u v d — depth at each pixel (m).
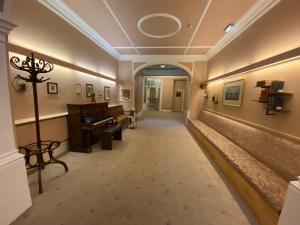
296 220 1.10
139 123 7.26
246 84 3.23
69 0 2.81
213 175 2.67
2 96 1.47
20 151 2.33
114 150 3.74
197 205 1.93
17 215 1.63
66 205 1.86
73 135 3.50
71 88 3.57
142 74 10.87
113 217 1.70
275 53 2.39
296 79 1.99
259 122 2.73
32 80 2.06
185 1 2.79
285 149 1.96
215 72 5.32
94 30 4.13
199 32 4.08
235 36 3.79
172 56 6.50
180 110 12.34
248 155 2.59
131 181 2.43
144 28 3.96
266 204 1.57
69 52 3.45
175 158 3.36
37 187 2.19
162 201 1.99
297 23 2.00
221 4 2.81
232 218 1.74
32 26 2.49
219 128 4.18
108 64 5.71
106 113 4.68
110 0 2.79
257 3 2.69
